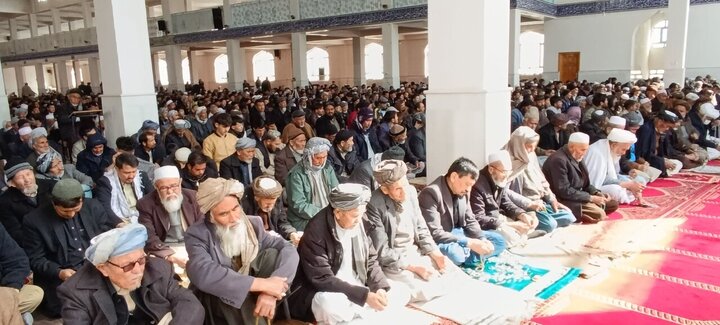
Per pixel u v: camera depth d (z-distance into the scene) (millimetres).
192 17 14844
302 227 3307
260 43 16641
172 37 15414
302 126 5566
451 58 3881
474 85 3820
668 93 8195
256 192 2844
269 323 2104
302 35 12898
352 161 4664
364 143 5465
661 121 5285
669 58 10234
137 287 1845
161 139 5375
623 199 4340
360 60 15094
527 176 3875
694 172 5578
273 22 13211
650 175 5176
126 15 5750
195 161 3445
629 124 5074
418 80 17922
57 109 8625
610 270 3014
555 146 5602
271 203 2879
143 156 4695
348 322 2336
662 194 4703
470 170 3029
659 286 2773
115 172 3312
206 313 2109
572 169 3984
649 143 5273
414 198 2881
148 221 2859
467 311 2498
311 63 21281
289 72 21125
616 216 4078
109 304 1787
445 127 3971
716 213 4066
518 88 9578
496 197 3475
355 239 2459
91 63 18656
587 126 5574
